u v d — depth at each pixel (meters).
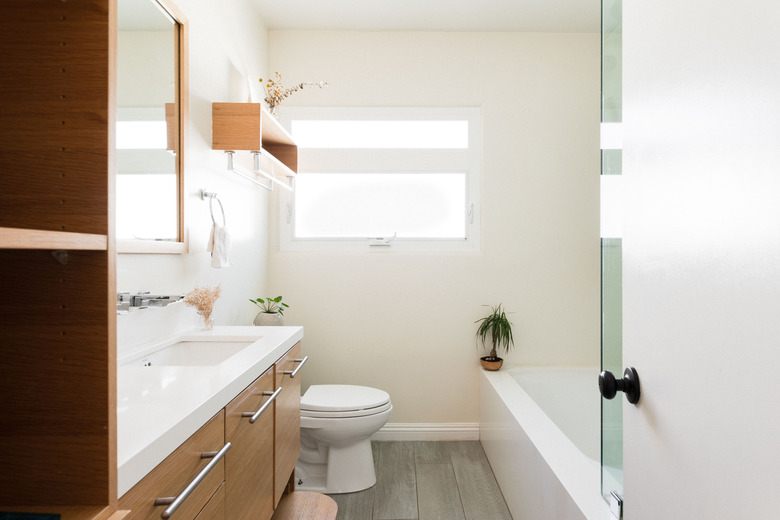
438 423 3.20
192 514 0.92
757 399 0.55
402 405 3.19
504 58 3.21
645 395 0.83
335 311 3.19
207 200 2.12
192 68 1.96
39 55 0.64
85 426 0.64
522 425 2.09
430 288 3.19
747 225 0.57
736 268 0.59
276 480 1.63
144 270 1.62
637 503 0.86
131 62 1.51
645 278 0.83
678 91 0.72
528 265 3.21
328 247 3.25
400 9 2.92
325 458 2.59
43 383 0.64
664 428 0.76
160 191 1.71
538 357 3.21
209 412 0.99
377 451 3.00
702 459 0.66
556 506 1.61
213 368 1.25
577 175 3.22
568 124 3.21
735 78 0.59
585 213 3.22
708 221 0.65
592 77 3.22
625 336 0.92
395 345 3.19
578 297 3.22
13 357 0.64
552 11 2.94
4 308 0.64
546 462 1.72
